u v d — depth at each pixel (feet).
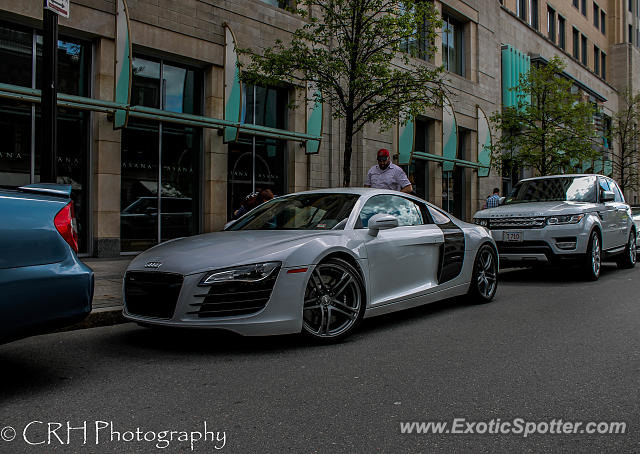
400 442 8.25
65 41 33.09
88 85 33.96
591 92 108.58
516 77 78.54
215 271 13.03
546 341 14.99
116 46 33.17
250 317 13.08
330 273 14.84
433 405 9.89
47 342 14.87
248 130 40.37
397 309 16.89
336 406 9.80
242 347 14.20
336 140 47.47
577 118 57.88
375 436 8.47
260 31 41.86
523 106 58.75
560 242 27.48
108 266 29.17
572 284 27.86
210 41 38.81
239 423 8.99
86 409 9.66
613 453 7.92
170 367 12.35
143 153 36.14
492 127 71.20
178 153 38.17
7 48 30.73
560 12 100.48
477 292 21.04
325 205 17.30
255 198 29.86
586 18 114.21
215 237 15.74
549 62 57.72
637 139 93.45
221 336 15.44
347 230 15.84
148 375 11.73
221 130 39.22
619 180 98.89
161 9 36.09
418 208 19.45
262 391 10.64
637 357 13.29
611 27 130.72
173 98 38.40
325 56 32.42
